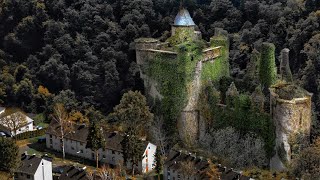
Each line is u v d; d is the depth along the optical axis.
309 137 111.88
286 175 106.25
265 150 114.25
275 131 111.69
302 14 145.12
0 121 135.25
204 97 122.38
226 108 119.56
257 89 116.62
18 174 106.00
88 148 118.31
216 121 121.19
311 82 126.81
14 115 134.25
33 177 104.44
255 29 148.00
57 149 125.00
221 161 113.75
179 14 130.25
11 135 131.88
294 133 109.12
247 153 114.06
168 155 111.25
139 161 111.31
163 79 124.25
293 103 107.75
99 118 136.75
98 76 144.75
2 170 103.62
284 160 110.19
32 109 147.62
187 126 122.62
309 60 128.62
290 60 140.38
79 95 145.00
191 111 122.00
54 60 147.75
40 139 129.88
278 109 109.62
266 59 121.44
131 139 107.88
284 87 112.50
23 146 127.31
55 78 147.75
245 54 145.38
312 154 103.38
